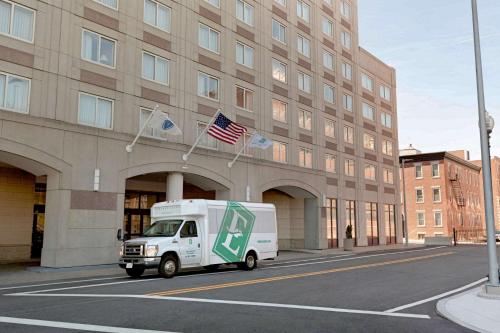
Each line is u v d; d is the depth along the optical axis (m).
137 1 24.23
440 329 8.38
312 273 18.12
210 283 14.64
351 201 41.50
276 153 32.84
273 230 21.61
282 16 35.00
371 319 9.20
